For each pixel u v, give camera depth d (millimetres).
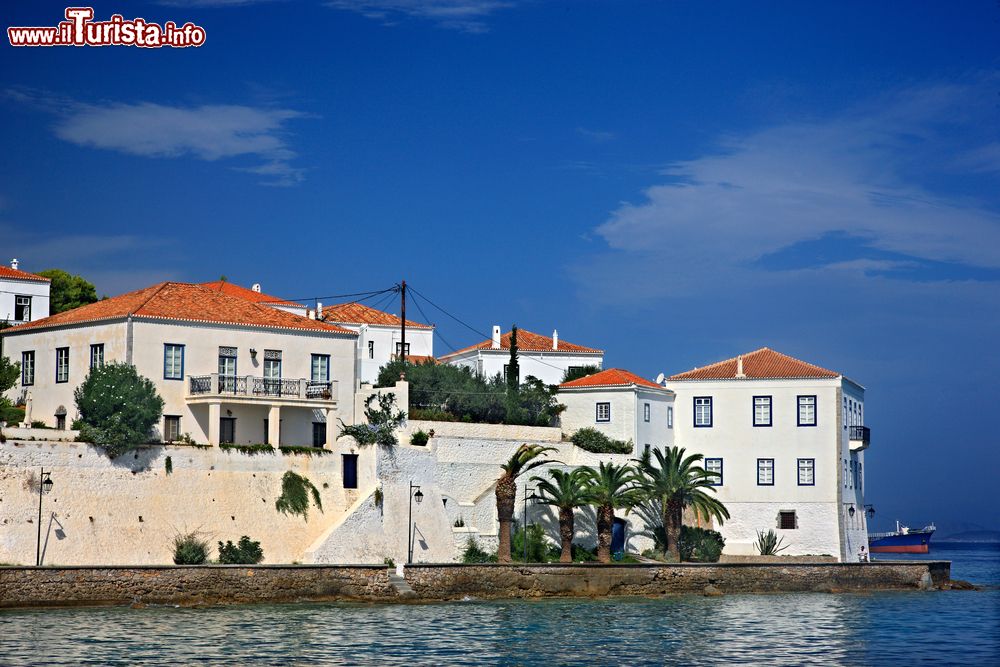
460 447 99688
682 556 107250
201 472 85250
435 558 93875
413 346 139375
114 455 81750
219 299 95000
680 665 65500
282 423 92375
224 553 84562
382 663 63656
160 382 88438
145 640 67000
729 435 116375
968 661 67688
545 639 72438
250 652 65062
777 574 101125
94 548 79875
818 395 114938
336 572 83688
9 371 92375
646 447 112938
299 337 94938
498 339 141250
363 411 99250
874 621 83438
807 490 114375
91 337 90188
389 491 92188
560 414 114500
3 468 77500
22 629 68625
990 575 149750
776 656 68562
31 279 115625
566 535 96812
